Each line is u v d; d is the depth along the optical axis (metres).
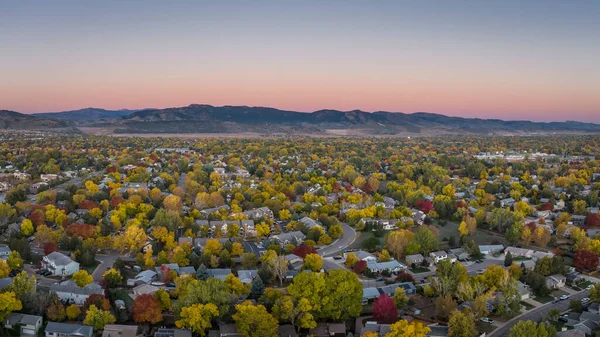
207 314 165.25
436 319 178.50
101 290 184.75
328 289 175.62
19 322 161.50
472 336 161.62
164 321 172.75
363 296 194.12
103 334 159.00
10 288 173.50
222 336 161.12
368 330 163.88
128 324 168.62
